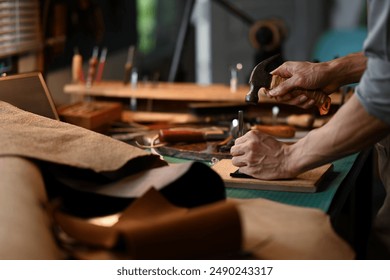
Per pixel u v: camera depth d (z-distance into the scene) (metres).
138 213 1.12
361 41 4.88
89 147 1.42
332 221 1.36
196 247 1.00
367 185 2.45
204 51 6.02
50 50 2.96
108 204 1.39
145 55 5.20
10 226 1.07
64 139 1.43
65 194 1.39
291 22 6.22
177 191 1.32
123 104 2.83
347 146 1.38
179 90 2.75
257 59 3.55
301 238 1.21
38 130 1.44
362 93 1.30
